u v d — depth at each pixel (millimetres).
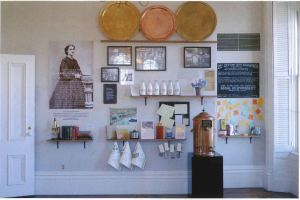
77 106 4641
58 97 4629
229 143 4820
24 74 4480
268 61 4691
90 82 4648
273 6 4582
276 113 4590
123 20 4648
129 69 4672
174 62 4695
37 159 4609
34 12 4645
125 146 4582
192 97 4699
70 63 4645
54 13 4660
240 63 4828
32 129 4500
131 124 4656
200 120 4195
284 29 4586
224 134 4754
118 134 4586
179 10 4695
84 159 4645
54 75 4629
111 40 4633
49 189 4598
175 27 4664
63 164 4633
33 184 4531
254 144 4820
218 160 4035
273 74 4594
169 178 4664
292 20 4586
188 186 4582
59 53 4637
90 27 4672
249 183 4816
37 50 4625
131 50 4676
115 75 4660
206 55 4711
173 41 4656
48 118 4617
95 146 4648
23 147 4469
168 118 4660
